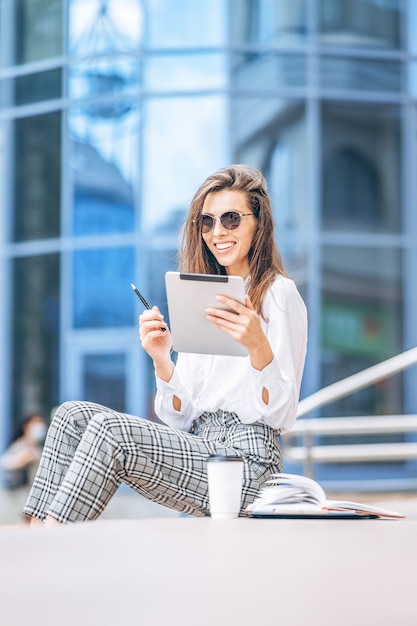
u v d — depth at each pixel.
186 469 2.87
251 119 15.82
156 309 3.18
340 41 16.02
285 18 15.91
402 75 16.19
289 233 15.86
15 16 16.69
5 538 1.93
